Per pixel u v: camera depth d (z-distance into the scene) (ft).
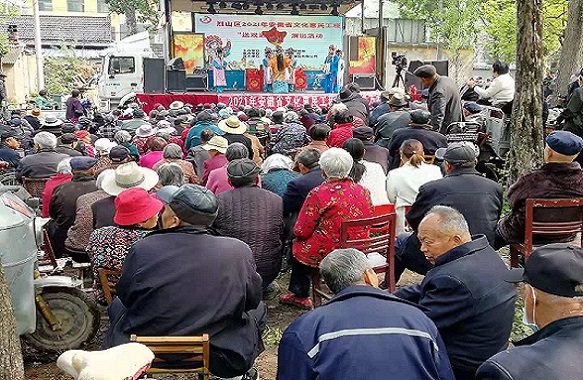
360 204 15.05
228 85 73.46
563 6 64.59
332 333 7.83
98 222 15.65
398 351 7.69
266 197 15.48
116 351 6.28
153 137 26.27
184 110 44.14
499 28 77.61
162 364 10.02
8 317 8.69
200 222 10.51
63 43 129.90
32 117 50.08
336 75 72.64
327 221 14.98
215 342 10.13
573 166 14.82
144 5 129.08
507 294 9.76
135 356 6.27
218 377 10.84
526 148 24.13
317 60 75.05
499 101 29.63
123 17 162.71
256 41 73.41
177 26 97.45
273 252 15.47
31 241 12.23
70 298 14.23
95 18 152.15
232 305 10.20
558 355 6.11
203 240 10.39
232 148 18.90
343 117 24.76
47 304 14.14
